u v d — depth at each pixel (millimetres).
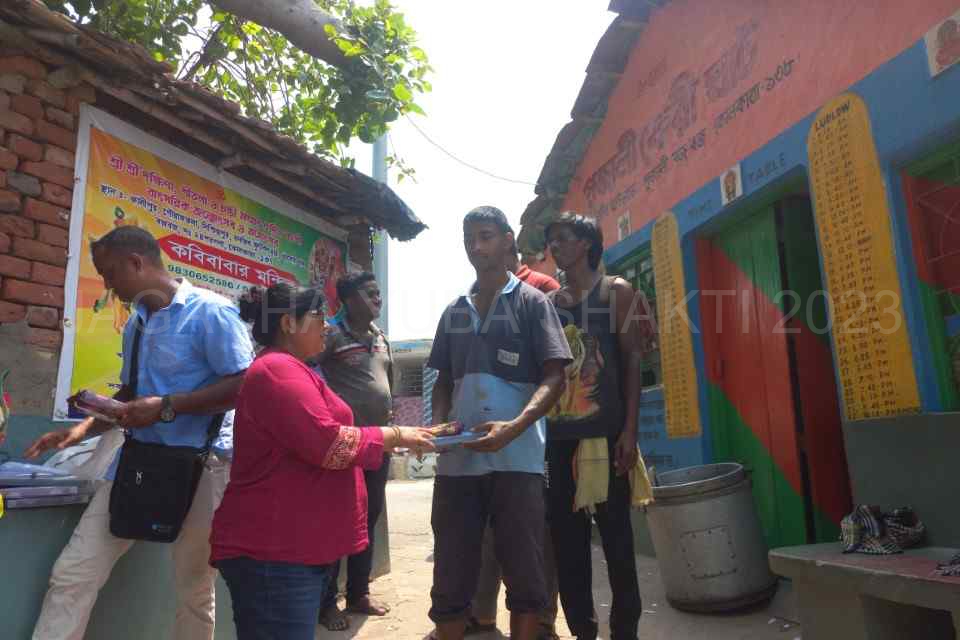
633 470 3150
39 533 2594
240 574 2094
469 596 2611
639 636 3775
